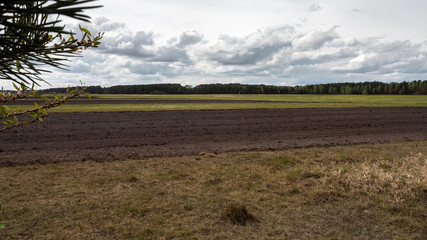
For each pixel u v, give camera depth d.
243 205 4.52
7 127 1.51
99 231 3.96
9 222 4.12
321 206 4.98
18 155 8.29
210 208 4.84
